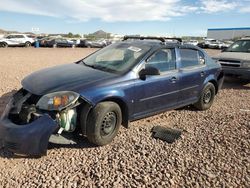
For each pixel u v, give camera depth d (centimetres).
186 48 607
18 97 442
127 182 355
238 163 408
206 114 635
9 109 420
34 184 347
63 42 3900
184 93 588
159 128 524
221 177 373
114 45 588
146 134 502
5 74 1041
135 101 482
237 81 1105
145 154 426
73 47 3953
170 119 594
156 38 609
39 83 434
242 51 1084
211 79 658
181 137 491
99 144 438
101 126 433
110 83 446
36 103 409
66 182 352
